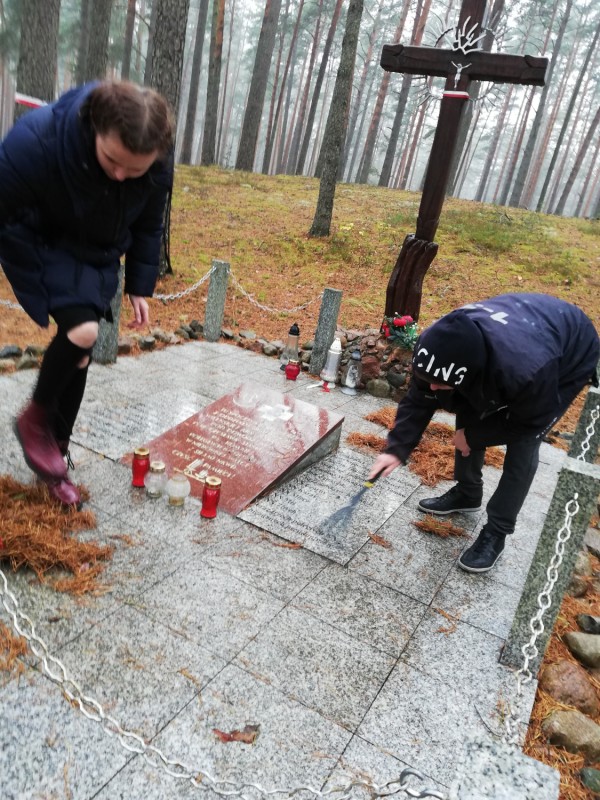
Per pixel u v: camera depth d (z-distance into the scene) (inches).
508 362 92.4
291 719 80.0
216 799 67.6
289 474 147.2
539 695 94.3
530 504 163.0
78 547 105.0
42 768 67.4
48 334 232.7
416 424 111.3
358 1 428.8
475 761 47.7
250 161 862.5
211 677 84.4
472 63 201.9
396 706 85.4
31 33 411.5
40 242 88.4
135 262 106.0
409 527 138.0
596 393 105.7
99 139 74.2
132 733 68.9
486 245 493.4
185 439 151.0
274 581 109.3
